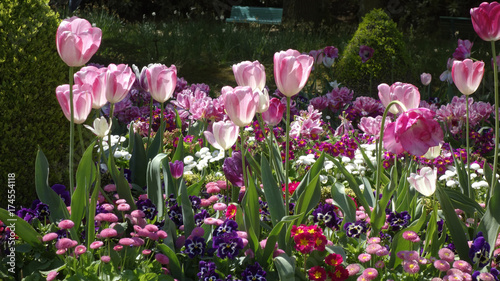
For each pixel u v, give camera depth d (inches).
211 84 394.9
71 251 107.3
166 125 201.6
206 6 780.6
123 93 113.7
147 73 126.0
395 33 311.3
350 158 173.6
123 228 109.2
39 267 103.8
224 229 106.3
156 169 122.1
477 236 109.8
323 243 102.6
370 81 299.4
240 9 635.5
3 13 132.4
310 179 121.6
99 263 99.1
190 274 108.9
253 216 108.8
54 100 141.4
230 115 98.6
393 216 117.0
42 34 137.9
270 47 471.5
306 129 185.8
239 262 106.9
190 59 436.5
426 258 108.6
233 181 113.3
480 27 115.0
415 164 140.6
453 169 160.7
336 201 120.6
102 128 108.7
